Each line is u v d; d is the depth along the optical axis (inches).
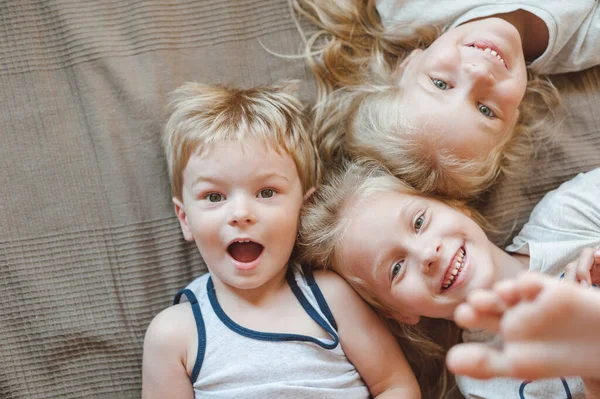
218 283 41.6
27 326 43.1
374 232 39.8
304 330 40.3
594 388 35.8
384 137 42.6
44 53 45.5
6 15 45.2
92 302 43.8
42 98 45.1
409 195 41.0
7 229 43.6
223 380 39.2
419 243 38.9
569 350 25.5
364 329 41.2
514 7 44.4
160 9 46.1
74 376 43.3
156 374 40.3
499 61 41.6
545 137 46.6
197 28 46.6
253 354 39.5
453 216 39.9
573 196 43.4
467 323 26.6
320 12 47.4
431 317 43.7
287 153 40.2
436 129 41.4
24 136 44.7
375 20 48.1
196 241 40.3
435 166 41.7
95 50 45.1
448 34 43.6
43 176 44.4
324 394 39.3
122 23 46.0
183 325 40.5
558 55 46.5
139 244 44.3
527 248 43.0
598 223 42.1
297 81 45.3
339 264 41.6
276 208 39.3
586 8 44.6
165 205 44.7
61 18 45.4
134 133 44.9
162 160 44.8
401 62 47.1
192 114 40.9
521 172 46.4
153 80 45.3
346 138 45.3
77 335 43.4
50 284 43.5
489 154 42.7
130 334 43.8
